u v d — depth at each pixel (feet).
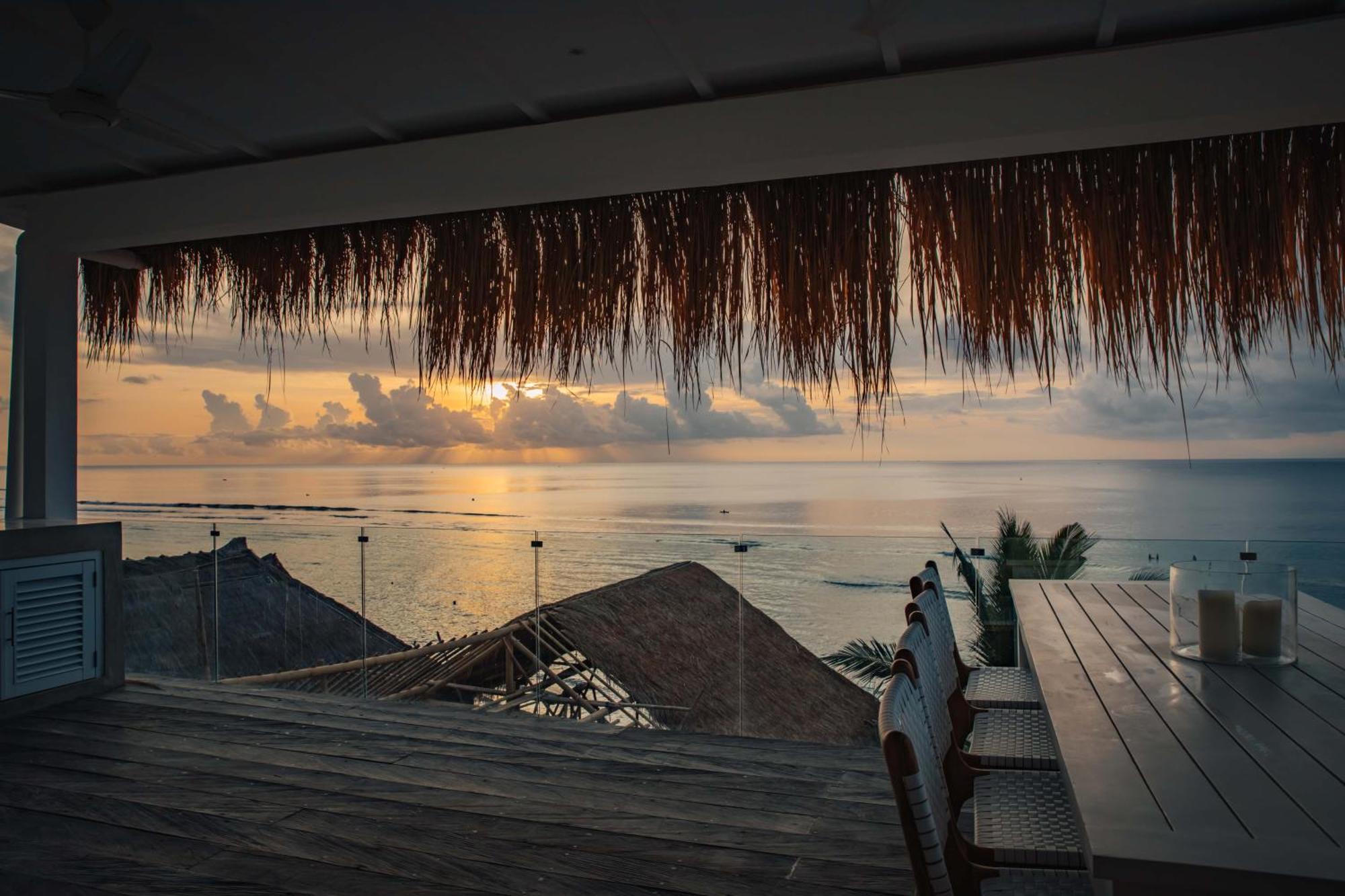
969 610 11.32
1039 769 6.59
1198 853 3.26
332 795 9.57
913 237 9.16
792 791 9.61
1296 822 3.54
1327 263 8.07
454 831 8.60
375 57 8.55
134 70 7.54
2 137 10.69
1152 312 8.48
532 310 10.62
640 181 9.77
